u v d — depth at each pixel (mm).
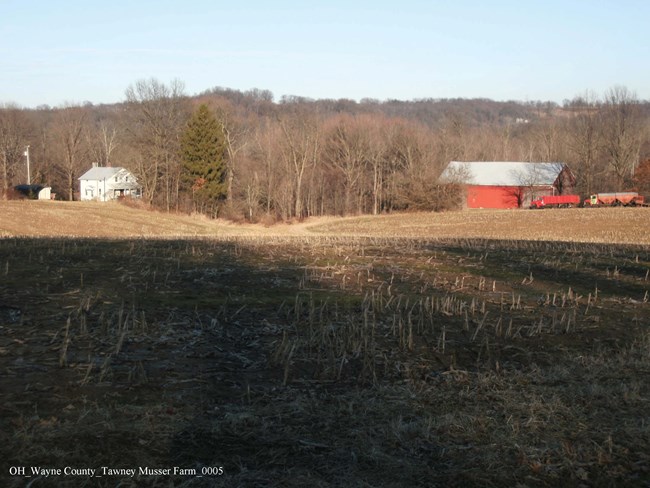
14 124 76062
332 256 17344
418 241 23750
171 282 12102
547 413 6418
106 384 6496
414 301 11391
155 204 61250
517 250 20688
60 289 10820
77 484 4523
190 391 6512
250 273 13656
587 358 8453
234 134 65375
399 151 67562
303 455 5277
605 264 17406
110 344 7848
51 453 4914
